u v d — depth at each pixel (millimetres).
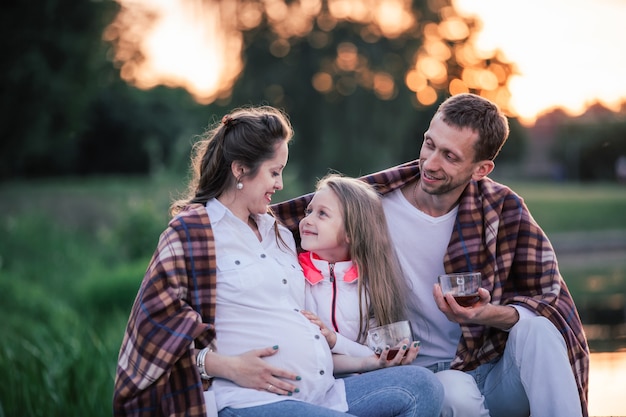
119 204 20547
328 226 3508
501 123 3611
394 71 31359
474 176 3705
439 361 3762
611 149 34188
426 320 3775
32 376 5336
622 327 8219
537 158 38344
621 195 29391
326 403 3209
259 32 29875
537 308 3500
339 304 3506
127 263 13578
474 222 3701
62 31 17734
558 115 33719
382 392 3152
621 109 27250
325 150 31031
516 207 3734
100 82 20734
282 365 3193
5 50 17469
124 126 35031
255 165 3285
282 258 3414
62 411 5152
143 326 3076
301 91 30547
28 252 14312
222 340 3213
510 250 3678
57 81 17844
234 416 3084
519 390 3496
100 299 10742
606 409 4812
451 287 3350
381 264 3553
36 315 10148
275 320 3236
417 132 32031
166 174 18562
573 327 3574
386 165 31297
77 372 5410
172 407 3045
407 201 3814
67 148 33000
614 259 16547
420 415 3111
